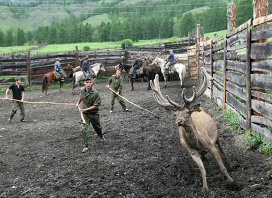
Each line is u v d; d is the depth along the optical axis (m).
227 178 4.82
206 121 5.02
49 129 9.45
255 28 5.86
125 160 6.24
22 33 154.00
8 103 16.34
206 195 4.36
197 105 4.51
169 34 146.75
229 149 6.23
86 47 83.75
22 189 5.08
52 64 24.56
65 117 11.40
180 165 5.68
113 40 141.38
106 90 19.38
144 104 12.87
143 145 7.20
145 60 24.06
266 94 5.46
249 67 6.25
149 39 147.00
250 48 6.21
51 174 5.68
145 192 4.70
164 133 8.12
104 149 7.11
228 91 8.67
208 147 4.70
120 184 5.05
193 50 21.16
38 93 19.73
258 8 5.96
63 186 5.11
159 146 6.99
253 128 6.16
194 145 4.67
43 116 11.85
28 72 23.47
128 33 138.38
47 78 18.42
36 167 6.13
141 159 6.23
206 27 110.56
